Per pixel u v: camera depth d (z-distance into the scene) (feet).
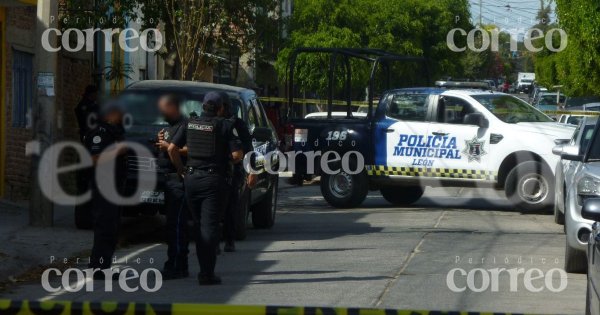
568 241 43.45
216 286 40.22
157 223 63.00
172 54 85.10
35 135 56.80
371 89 76.48
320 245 53.21
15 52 71.77
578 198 43.01
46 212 56.90
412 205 78.28
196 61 84.28
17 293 38.83
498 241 55.16
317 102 108.17
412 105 73.92
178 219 42.04
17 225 57.16
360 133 75.15
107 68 93.09
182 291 39.06
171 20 80.84
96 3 81.05
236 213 51.70
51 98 57.00
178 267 42.14
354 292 38.93
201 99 54.39
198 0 80.84
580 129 63.93
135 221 63.93
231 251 50.34
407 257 48.75
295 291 39.06
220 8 83.66
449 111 72.69
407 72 152.76
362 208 76.18
